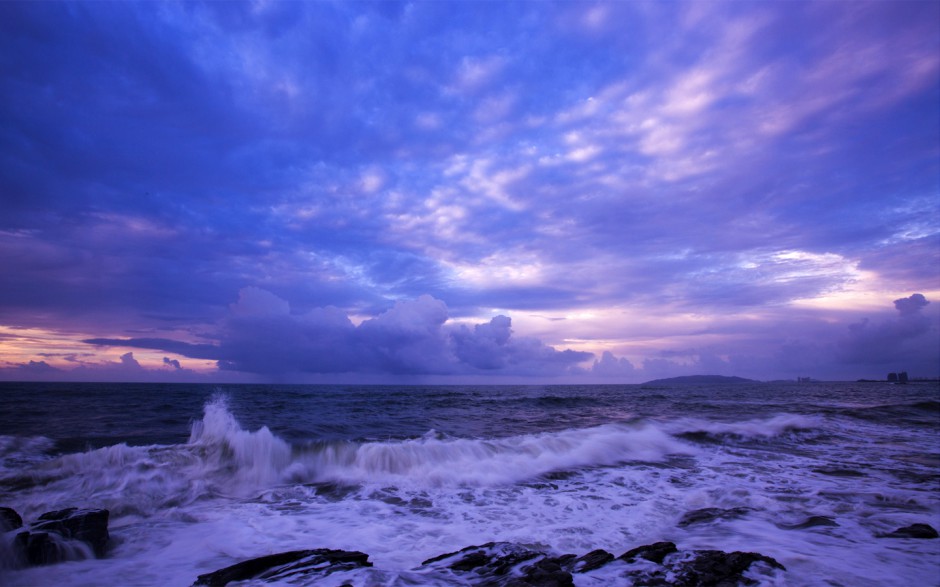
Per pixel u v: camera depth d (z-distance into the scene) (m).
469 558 5.44
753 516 8.23
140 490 9.75
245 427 17.97
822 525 7.62
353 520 8.30
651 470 12.63
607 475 11.99
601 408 33.16
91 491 9.59
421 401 41.09
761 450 15.95
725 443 17.03
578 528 7.84
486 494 10.16
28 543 5.95
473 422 22.89
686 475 12.03
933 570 5.60
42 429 16.97
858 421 24.03
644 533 7.60
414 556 6.45
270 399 39.38
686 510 8.95
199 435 14.59
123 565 6.11
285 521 8.22
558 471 12.41
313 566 5.19
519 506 9.25
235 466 11.63
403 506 9.24
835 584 5.12
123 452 11.80
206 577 5.05
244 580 4.97
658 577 5.00
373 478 11.41
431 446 13.50
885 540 6.86
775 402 41.81
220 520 8.24
